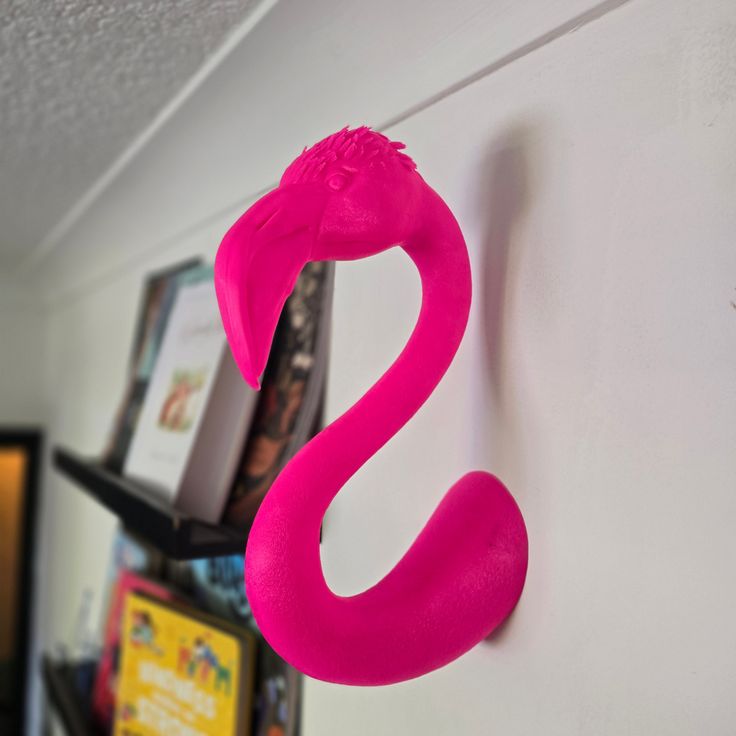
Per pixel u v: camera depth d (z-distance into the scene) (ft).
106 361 4.26
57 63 1.90
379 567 1.59
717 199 0.95
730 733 0.91
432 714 1.42
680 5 1.00
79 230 3.90
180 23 1.65
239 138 2.14
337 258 1.09
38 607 6.30
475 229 1.35
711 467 0.94
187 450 1.92
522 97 1.26
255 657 2.13
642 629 1.02
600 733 1.08
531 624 1.20
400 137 1.59
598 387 1.09
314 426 1.87
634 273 1.05
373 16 1.41
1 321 6.32
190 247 2.94
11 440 6.35
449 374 1.41
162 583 2.88
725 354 0.93
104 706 3.06
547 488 1.18
